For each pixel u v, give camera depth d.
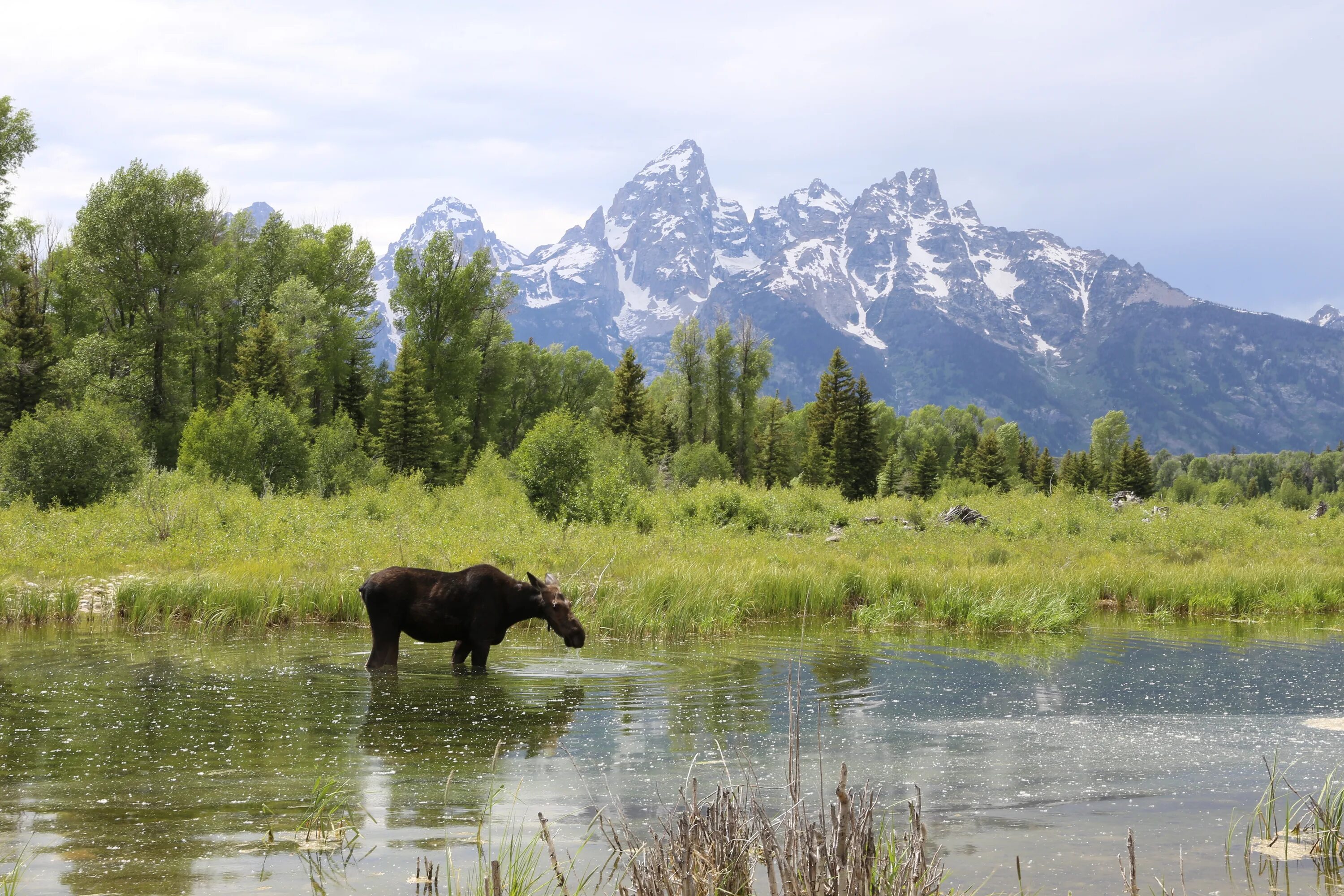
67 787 6.04
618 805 5.74
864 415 69.00
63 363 50.25
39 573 16.08
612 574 16.91
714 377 77.25
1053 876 4.74
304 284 60.88
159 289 52.25
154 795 5.91
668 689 9.48
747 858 4.30
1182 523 30.91
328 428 46.03
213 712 8.20
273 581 14.72
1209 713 8.75
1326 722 8.38
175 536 20.19
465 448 68.94
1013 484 85.69
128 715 8.03
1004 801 6.03
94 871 4.63
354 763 6.67
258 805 5.75
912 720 8.34
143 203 51.03
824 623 15.15
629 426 70.62
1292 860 5.00
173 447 49.28
